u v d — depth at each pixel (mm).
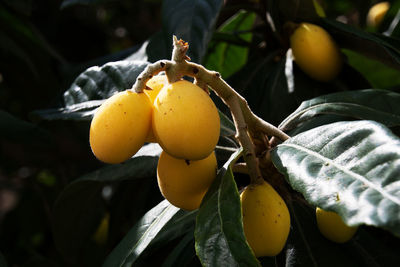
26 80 792
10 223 921
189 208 371
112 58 610
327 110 426
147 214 417
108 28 1043
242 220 323
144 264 526
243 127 357
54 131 761
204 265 319
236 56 725
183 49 333
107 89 458
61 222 575
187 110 320
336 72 551
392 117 418
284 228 347
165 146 329
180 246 464
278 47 612
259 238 345
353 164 319
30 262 685
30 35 757
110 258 403
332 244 421
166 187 359
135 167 469
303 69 552
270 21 576
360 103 427
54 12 903
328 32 551
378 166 309
